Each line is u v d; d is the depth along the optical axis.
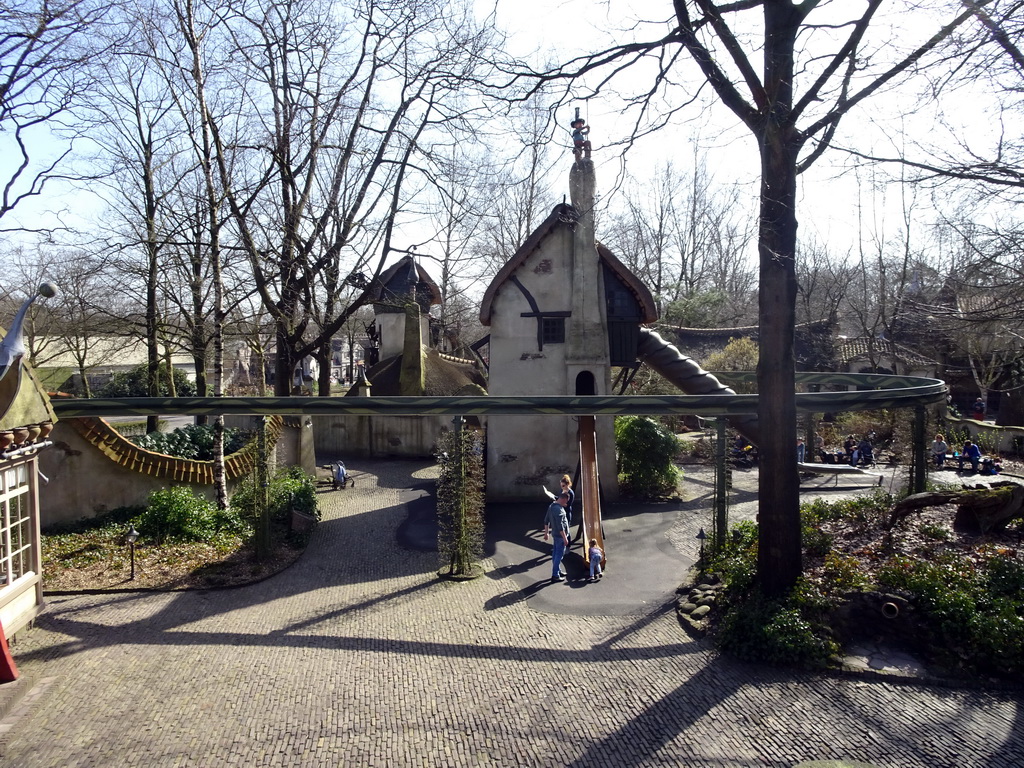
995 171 9.16
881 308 28.52
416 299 30.08
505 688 8.03
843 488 18.91
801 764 6.45
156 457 15.19
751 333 35.44
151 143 20.53
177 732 7.06
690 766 6.50
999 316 10.89
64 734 7.00
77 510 14.26
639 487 18.36
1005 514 11.13
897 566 9.52
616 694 7.86
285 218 17.83
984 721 7.14
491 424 18.08
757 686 7.93
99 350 38.97
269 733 7.06
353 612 10.45
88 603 10.63
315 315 18.19
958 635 8.30
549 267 17.86
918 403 13.27
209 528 14.07
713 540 11.64
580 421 16.59
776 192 9.17
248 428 20.05
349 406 12.20
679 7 8.74
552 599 10.98
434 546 14.12
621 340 17.92
